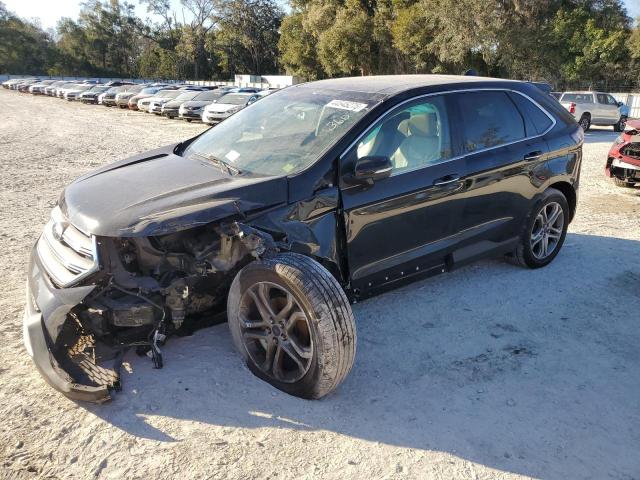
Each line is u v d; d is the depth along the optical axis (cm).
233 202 329
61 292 311
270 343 331
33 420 300
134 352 364
